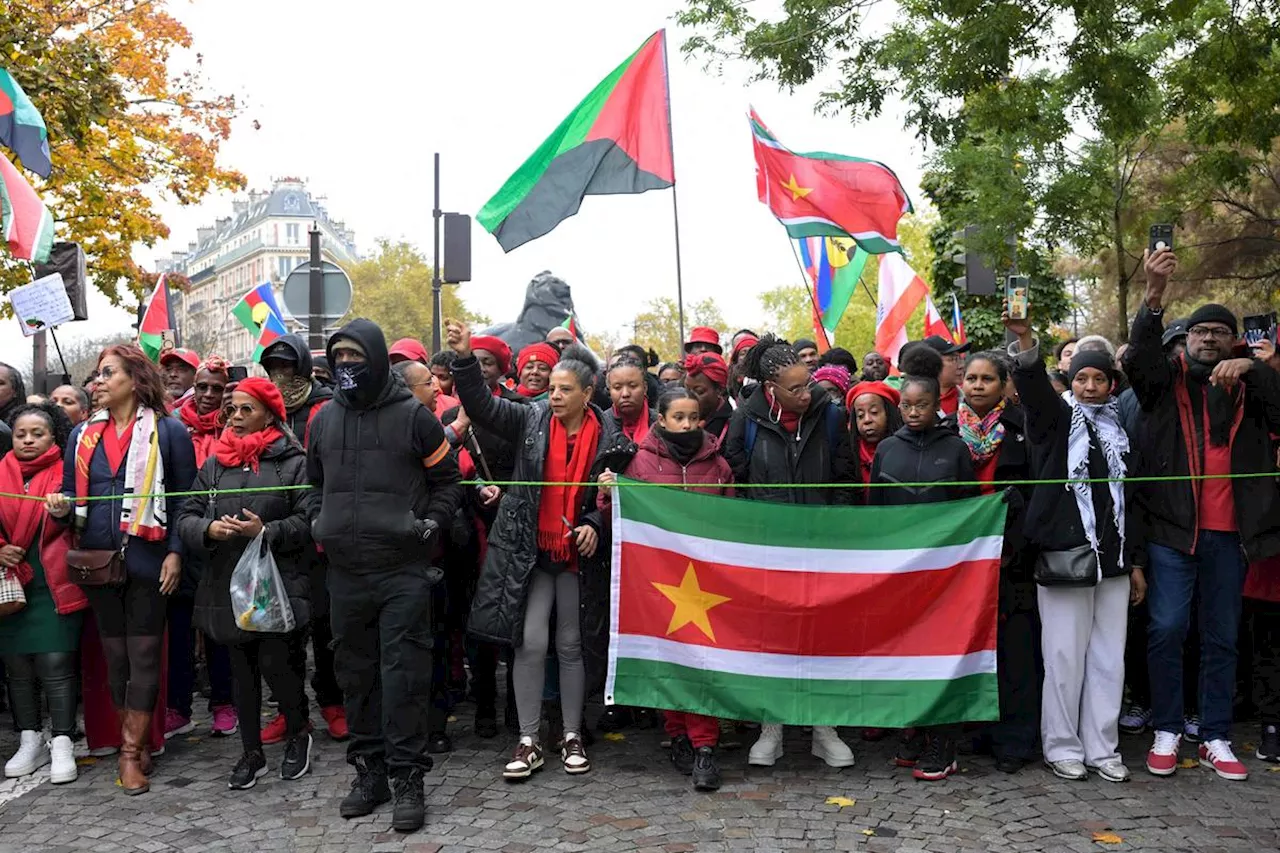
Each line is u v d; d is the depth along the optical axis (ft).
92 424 18.45
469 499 20.59
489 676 20.40
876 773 18.13
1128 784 17.46
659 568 17.88
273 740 20.33
